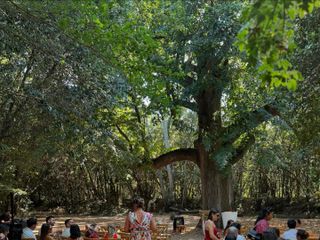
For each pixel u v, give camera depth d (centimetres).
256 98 1620
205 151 1838
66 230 1127
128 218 712
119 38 998
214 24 1466
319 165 1574
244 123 1653
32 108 1044
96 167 2938
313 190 2698
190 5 1518
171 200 3067
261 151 1827
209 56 1571
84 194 3297
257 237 864
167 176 3158
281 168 2628
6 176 1575
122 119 1711
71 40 900
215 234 873
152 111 1658
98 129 1096
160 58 1453
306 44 1072
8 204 2328
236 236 863
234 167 2928
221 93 1788
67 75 936
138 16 1212
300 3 392
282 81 446
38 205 3353
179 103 1764
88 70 930
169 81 1541
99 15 984
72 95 952
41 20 854
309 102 1108
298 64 1046
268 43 399
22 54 884
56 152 1240
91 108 994
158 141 2667
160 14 1348
